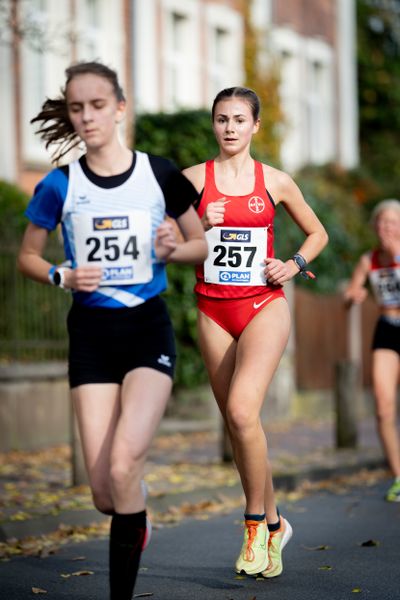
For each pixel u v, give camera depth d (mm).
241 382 15312
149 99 51156
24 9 39438
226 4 57750
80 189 13453
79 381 13391
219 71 57875
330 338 47969
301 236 47312
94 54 47781
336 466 29125
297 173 62438
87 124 13125
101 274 13070
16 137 43188
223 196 16078
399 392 51094
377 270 25031
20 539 20031
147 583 15938
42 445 33156
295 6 65875
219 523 21766
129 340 13359
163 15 52438
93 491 13188
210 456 30750
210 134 41562
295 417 44219
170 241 12992
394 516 22109
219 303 16062
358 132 86250
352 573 16547
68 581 16328
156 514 23000
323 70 69750
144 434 12867
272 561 16172
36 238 13680
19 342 33406
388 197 70688
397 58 88062
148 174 13516
